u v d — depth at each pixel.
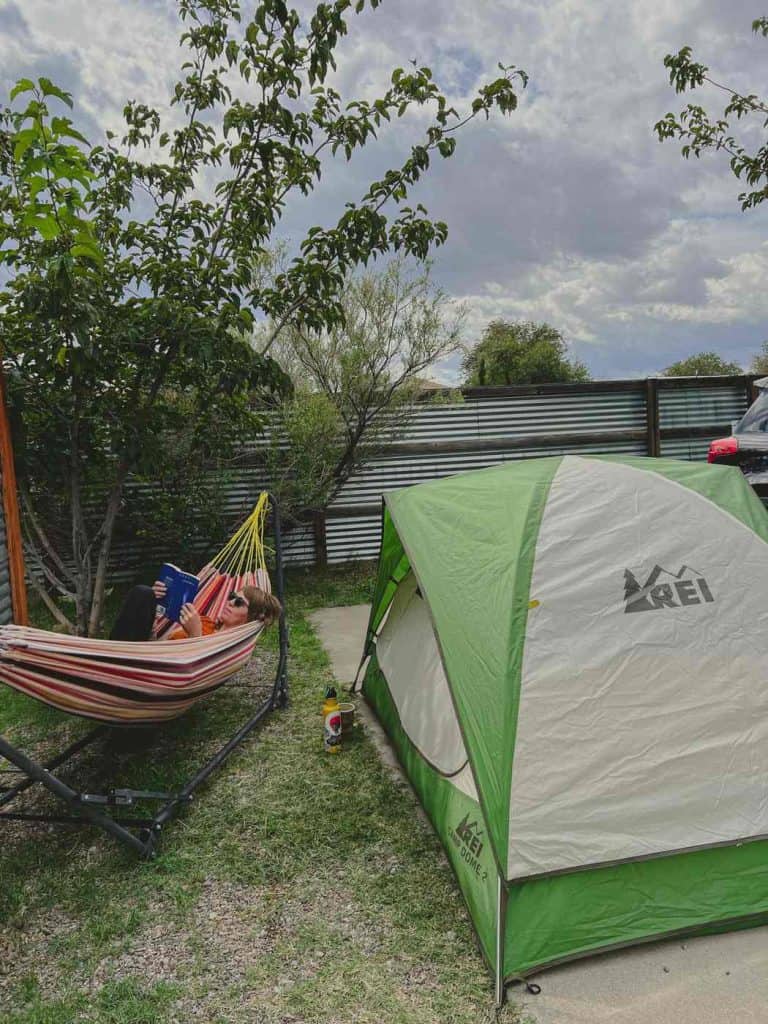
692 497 3.23
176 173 6.00
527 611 2.80
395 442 8.98
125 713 3.30
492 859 2.50
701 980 2.29
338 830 3.27
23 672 2.85
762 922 2.51
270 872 2.96
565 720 2.57
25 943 2.56
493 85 5.55
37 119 3.98
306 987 2.30
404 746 3.87
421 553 3.42
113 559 8.13
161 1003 2.24
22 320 4.98
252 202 5.87
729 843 2.47
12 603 5.51
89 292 4.60
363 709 4.76
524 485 3.46
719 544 3.04
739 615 2.86
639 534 3.05
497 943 2.31
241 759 4.02
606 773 2.50
